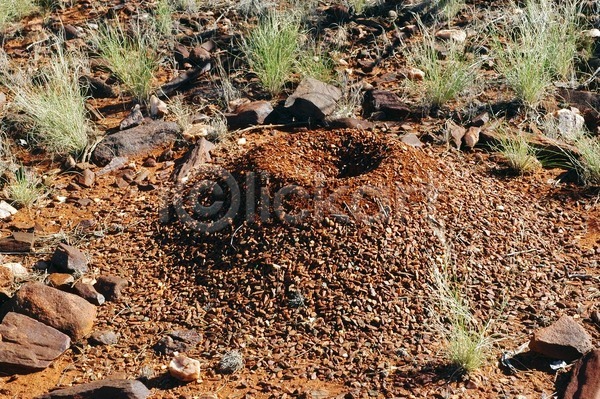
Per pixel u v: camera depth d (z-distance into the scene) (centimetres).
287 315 329
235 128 421
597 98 421
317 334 324
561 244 355
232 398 308
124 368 321
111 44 452
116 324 335
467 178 376
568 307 330
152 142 415
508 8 480
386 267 335
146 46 471
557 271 343
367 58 457
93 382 312
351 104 424
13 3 512
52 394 309
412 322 325
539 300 333
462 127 414
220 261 347
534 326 325
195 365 315
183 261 352
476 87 432
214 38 477
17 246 366
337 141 370
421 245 341
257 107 422
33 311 333
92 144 417
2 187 400
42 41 486
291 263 338
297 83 443
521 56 439
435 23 469
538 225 362
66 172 408
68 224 379
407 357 315
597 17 472
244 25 484
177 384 314
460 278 336
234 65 457
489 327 324
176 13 501
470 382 306
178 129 418
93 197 392
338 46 465
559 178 387
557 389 306
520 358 315
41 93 433
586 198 377
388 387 307
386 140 366
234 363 316
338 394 306
